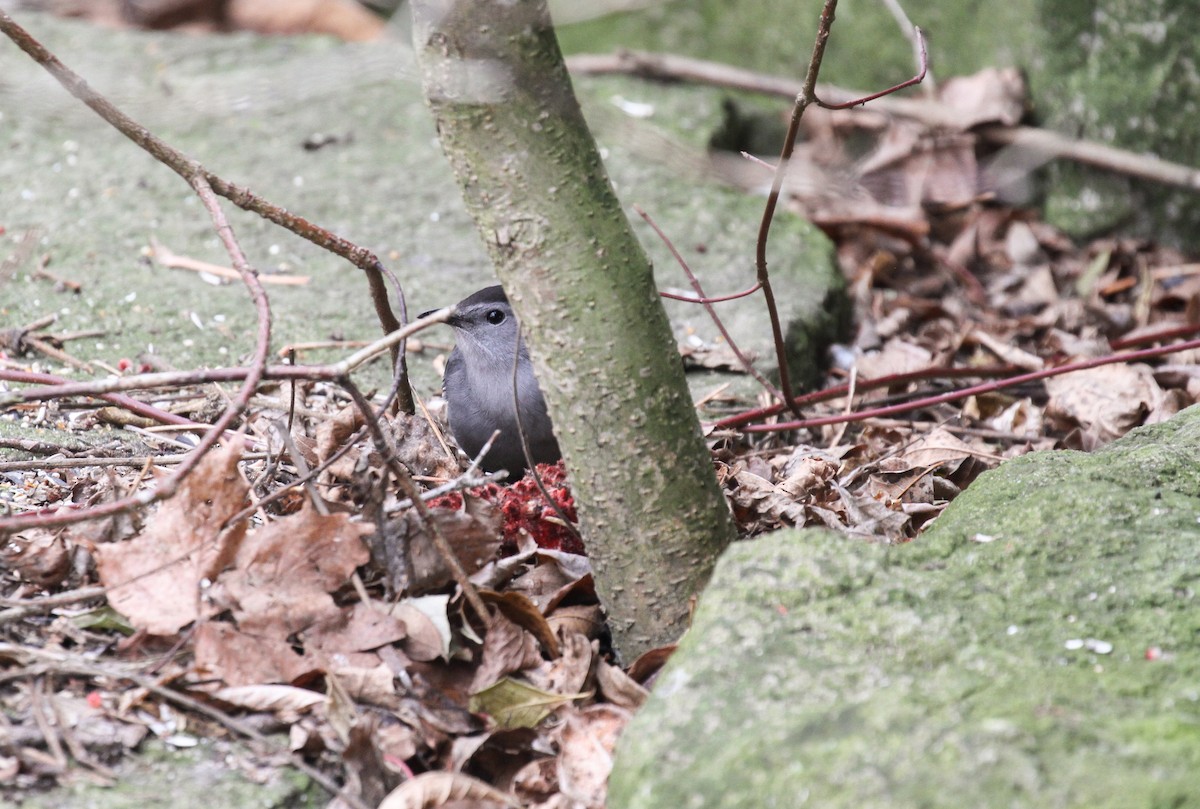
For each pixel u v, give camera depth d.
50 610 6.02
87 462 7.35
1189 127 12.70
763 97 15.27
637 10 15.70
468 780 5.32
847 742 4.64
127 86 13.08
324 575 6.09
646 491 6.08
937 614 5.41
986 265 13.12
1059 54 13.19
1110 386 10.03
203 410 8.91
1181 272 12.53
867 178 13.77
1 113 13.37
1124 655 5.16
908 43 14.21
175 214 12.26
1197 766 4.42
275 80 9.79
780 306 11.54
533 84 5.69
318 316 11.03
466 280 11.77
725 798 4.59
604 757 5.72
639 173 13.53
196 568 6.00
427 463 7.70
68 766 5.21
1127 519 6.10
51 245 11.53
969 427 9.99
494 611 6.23
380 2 14.39
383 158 13.57
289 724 5.61
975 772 4.45
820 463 7.92
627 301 5.92
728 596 5.53
